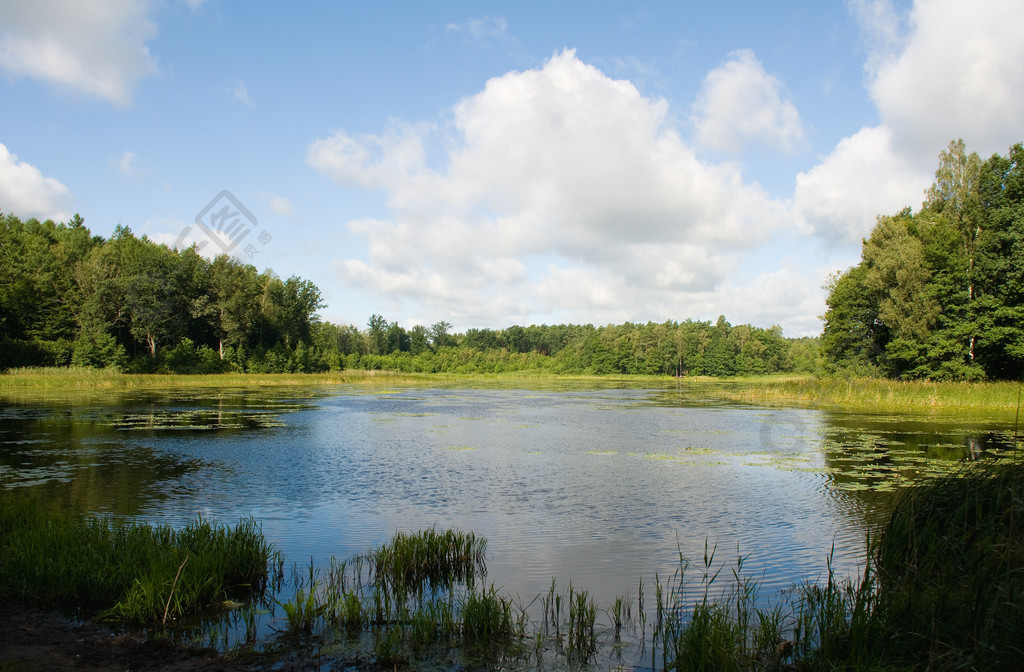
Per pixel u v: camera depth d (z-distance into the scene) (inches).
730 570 395.9
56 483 637.9
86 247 3494.1
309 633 294.7
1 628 287.9
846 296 2364.7
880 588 308.7
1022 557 303.1
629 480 685.9
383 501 581.3
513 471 738.8
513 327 7214.6
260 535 421.7
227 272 3228.3
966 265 2004.2
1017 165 2005.4
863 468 756.6
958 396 1656.0
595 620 315.0
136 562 339.3
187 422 1203.9
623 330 5797.2
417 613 295.0
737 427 1205.7
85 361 2689.5
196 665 259.1
